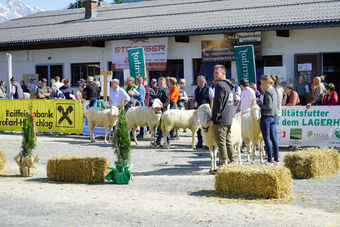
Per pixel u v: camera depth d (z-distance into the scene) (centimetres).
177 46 2364
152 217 633
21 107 1847
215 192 797
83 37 2505
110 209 675
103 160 906
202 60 2284
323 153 968
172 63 2403
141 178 939
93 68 2631
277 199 746
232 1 2623
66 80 1873
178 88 1641
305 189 827
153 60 2403
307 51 2059
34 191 805
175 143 1516
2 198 749
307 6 2181
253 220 618
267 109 1005
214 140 982
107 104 1741
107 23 2720
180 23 2370
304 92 1930
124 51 2488
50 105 1789
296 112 1356
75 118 1742
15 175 980
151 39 2398
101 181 902
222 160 944
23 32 2925
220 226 591
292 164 944
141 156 1232
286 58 2103
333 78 2105
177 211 664
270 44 2134
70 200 734
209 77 2306
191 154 1270
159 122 1423
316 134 1342
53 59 2750
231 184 777
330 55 2080
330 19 1920
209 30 2180
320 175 947
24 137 970
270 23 2033
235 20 2208
